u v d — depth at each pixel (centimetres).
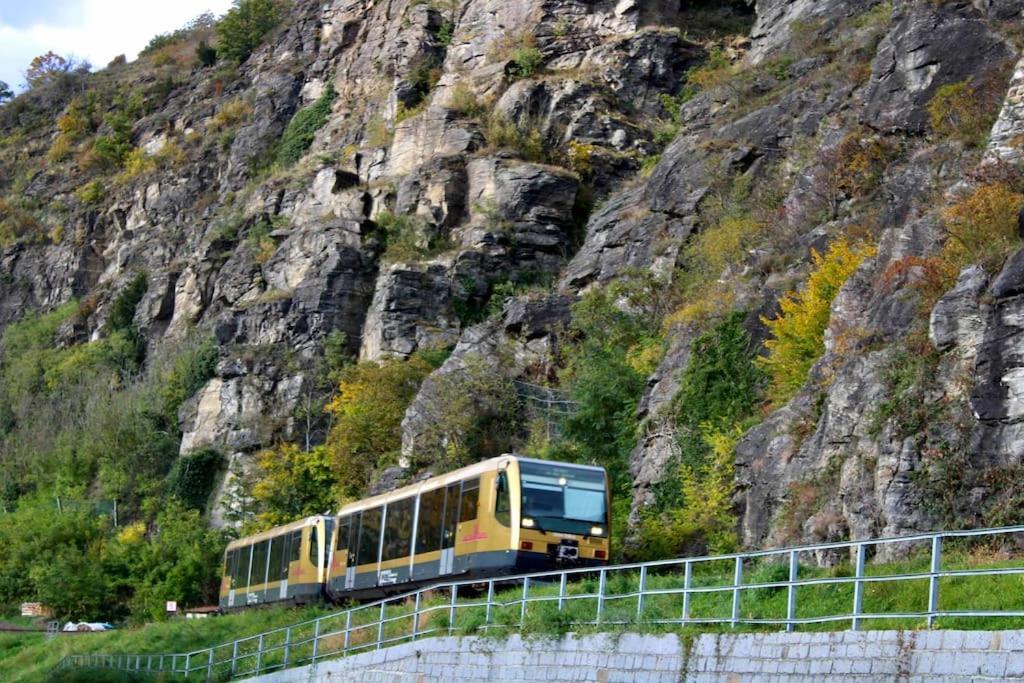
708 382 4891
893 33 5472
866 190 5172
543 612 2797
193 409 9000
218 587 7412
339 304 8531
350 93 11156
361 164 9656
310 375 8381
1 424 11106
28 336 12062
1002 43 5022
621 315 6316
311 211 9600
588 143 8662
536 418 6300
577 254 7656
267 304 8894
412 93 9988
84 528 8444
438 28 10569
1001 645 1822
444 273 8206
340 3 12156
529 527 3794
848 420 3712
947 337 3444
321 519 5253
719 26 9238
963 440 3250
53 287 12775
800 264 5116
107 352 10838
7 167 15150
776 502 3981
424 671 3142
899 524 3275
